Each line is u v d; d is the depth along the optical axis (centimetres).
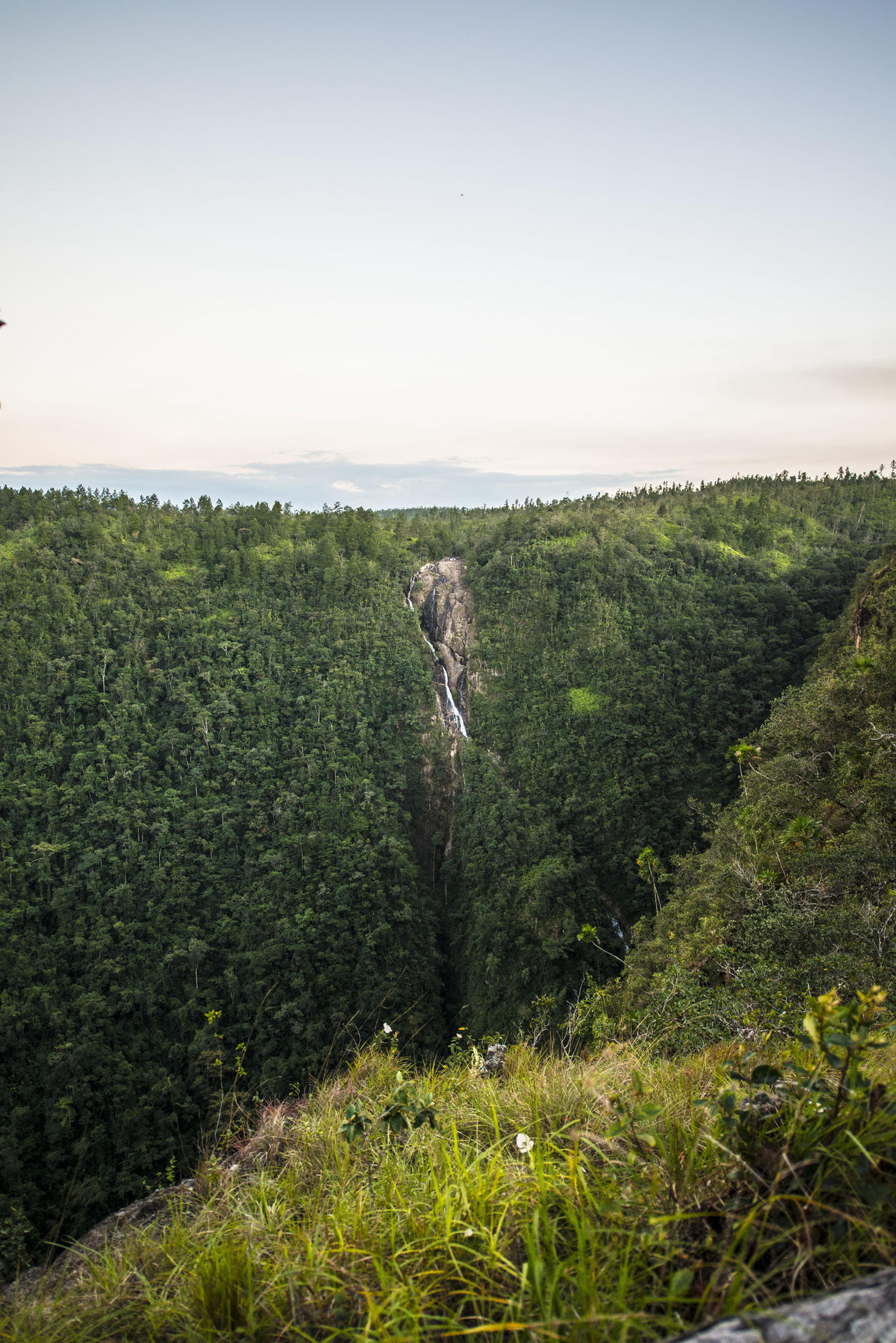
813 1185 179
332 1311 192
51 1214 3775
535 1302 171
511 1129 298
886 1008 341
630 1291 169
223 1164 361
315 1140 335
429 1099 293
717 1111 227
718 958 1030
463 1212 213
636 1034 662
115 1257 262
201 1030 4506
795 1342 121
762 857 1566
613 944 4897
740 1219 180
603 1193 208
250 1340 189
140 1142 4022
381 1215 228
